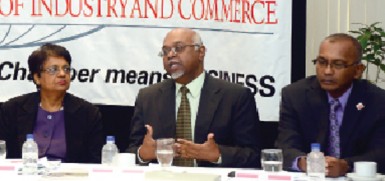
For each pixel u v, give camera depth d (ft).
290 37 13.04
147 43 12.87
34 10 12.77
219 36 12.89
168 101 10.13
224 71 12.92
